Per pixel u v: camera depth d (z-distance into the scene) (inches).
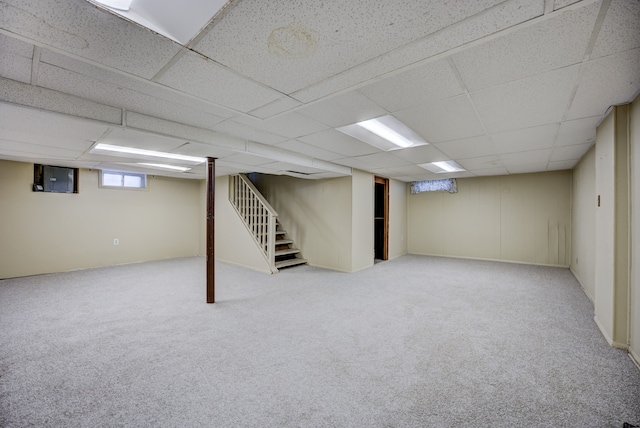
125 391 74.4
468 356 91.9
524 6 45.3
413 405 69.2
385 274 209.0
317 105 88.7
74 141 114.7
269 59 61.5
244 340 103.4
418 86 75.7
